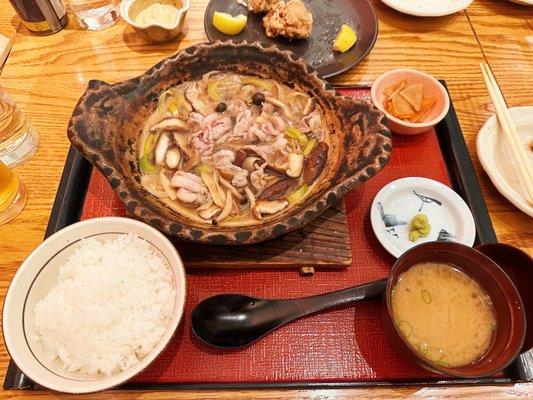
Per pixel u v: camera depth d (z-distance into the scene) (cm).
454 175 42
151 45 52
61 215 38
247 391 31
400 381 31
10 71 49
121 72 50
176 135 40
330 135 39
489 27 56
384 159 32
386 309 29
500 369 27
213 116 41
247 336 32
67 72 49
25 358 27
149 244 32
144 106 40
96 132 34
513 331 28
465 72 51
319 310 33
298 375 31
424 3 56
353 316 34
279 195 37
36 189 41
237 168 39
